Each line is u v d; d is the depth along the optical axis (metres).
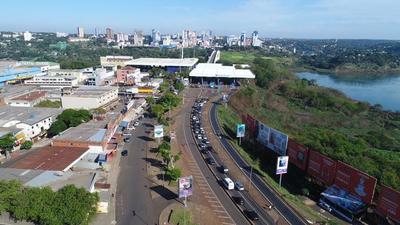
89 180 90.19
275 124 192.00
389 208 80.06
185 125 165.00
